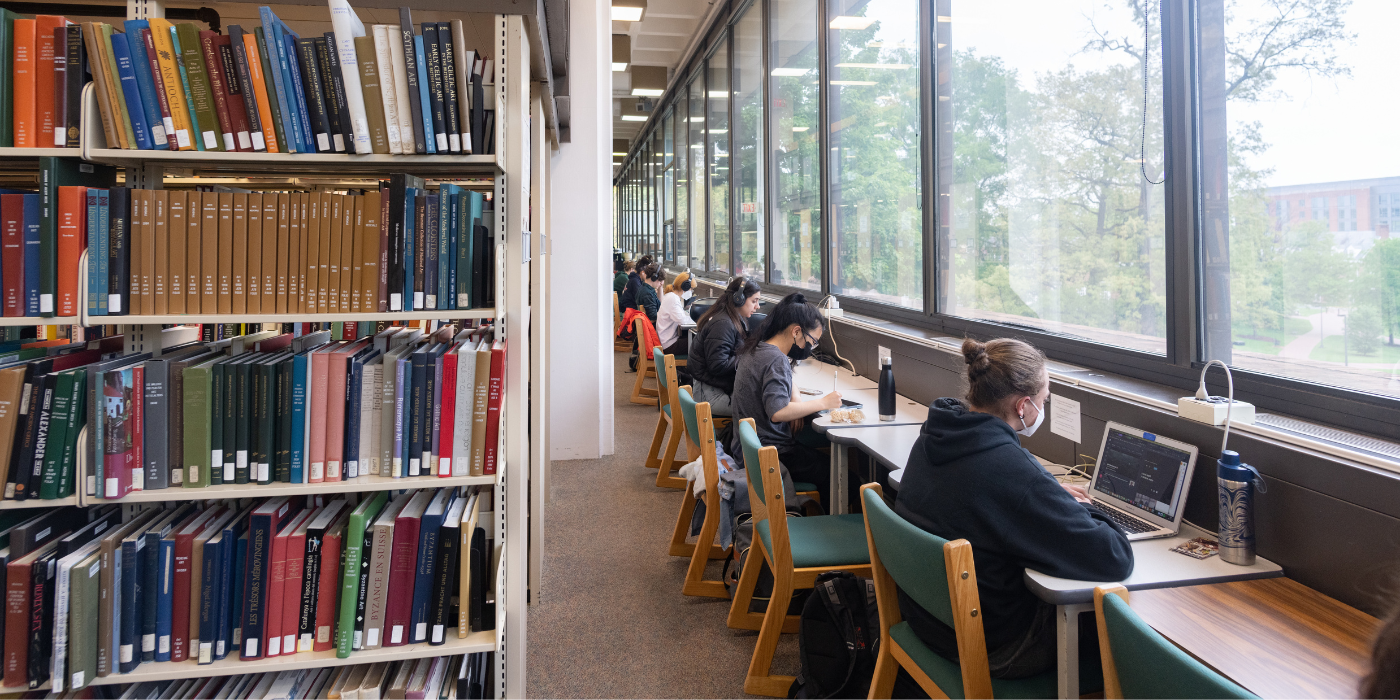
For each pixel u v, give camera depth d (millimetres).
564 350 4801
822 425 2791
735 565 2807
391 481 1672
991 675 1493
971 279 3219
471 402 1702
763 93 6340
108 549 1531
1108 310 2352
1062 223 2564
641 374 6730
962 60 3215
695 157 9711
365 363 1688
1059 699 1415
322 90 1606
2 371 1488
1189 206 1975
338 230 1630
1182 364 2016
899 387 3430
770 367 3010
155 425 1577
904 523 1477
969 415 1594
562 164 4703
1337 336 1593
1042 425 2375
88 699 1568
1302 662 1147
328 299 1636
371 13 1812
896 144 3930
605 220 4977
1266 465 1537
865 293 4441
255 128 1579
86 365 1634
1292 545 1479
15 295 1531
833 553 2207
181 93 1564
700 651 2467
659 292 9164
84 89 1532
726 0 7492
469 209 1675
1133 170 2207
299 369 1614
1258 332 1806
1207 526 1690
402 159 1640
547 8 2117
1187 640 1220
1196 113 1969
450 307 1685
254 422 1619
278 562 1609
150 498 1567
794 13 5609
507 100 1735
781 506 2146
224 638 1604
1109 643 1140
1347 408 1547
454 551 1692
